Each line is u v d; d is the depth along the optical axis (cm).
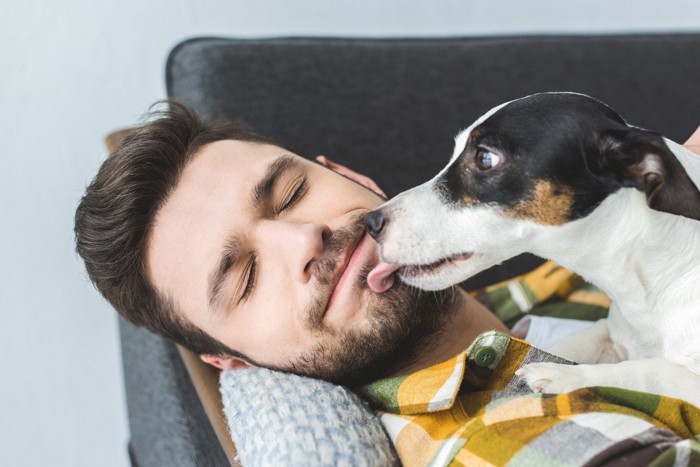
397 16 286
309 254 135
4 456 252
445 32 294
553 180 124
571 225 127
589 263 132
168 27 265
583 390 115
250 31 275
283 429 120
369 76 219
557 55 230
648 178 120
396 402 132
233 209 143
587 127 124
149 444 180
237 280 141
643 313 133
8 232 249
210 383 157
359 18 283
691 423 113
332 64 218
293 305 138
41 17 251
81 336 258
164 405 172
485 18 296
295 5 276
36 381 255
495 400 124
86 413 261
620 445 99
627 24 311
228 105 204
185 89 207
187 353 166
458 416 125
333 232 141
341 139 212
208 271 142
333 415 124
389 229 132
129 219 148
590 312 183
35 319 253
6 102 248
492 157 127
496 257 133
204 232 143
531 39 235
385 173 214
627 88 230
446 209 131
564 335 166
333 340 138
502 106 130
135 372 191
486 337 127
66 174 255
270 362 145
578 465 98
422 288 134
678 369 124
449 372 125
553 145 123
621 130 121
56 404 257
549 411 112
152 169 149
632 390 115
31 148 251
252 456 121
